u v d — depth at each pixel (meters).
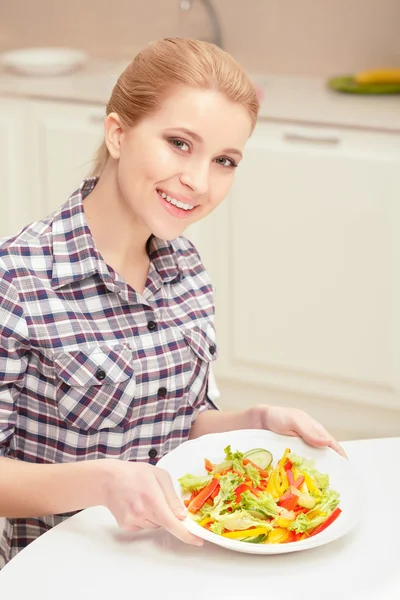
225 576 1.26
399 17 3.76
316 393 3.54
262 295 3.49
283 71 4.02
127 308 1.52
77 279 1.47
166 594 1.23
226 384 3.71
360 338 3.39
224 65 1.37
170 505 1.31
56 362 1.46
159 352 1.55
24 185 3.80
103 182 1.49
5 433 1.46
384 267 3.27
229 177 1.42
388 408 3.45
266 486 1.42
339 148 3.23
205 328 1.64
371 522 1.38
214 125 1.34
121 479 1.31
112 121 1.41
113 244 1.51
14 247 1.46
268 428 1.57
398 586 1.25
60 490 1.34
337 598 1.23
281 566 1.28
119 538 1.34
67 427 1.50
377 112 3.28
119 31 4.25
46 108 3.66
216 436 1.52
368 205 3.22
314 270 3.38
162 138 1.36
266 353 3.56
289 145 3.30
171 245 1.60
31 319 1.44
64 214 1.50
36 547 1.31
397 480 1.50
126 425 1.53
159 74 1.35
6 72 3.98
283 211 3.35
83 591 1.23
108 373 1.48
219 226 3.47
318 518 1.33
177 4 4.09
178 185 1.38
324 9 3.87
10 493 1.36
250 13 3.99
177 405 1.59
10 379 1.44
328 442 1.51
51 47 4.38
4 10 4.40
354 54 3.88
